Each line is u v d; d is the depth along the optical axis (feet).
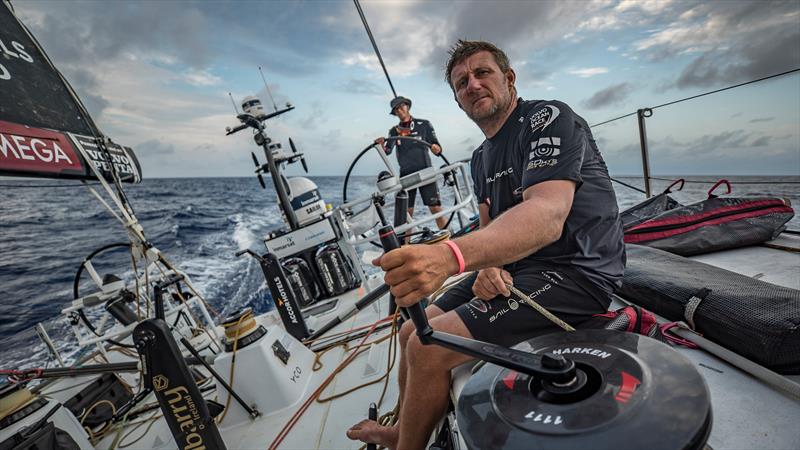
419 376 4.20
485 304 4.37
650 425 1.78
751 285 4.39
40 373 6.33
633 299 5.41
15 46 6.53
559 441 1.86
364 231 12.60
